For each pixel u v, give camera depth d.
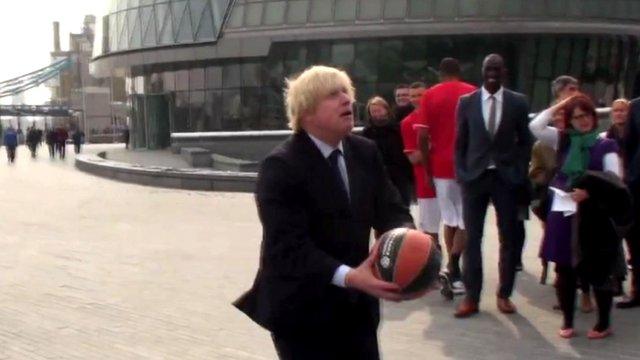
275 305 3.42
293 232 3.40
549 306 7.64
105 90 106.62
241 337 6.95
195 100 44.44
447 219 8.23
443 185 8.20
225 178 20.92
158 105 47.81
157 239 12.73
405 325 7.12
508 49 38.56
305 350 3.55
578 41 40.41
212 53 41.50
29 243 12.56
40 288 9.12
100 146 61.38
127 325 7.42
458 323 7.13
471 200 7.28
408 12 37.47
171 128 46.47
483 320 7.20
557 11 37.75
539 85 39.41
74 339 6.99
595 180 6.21
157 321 7.55
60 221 15.34
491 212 14.47
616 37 42.75
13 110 122.69
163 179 22.84
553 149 7.57
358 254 3.54
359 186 3.57
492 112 7.14
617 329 6.78
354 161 3.61
